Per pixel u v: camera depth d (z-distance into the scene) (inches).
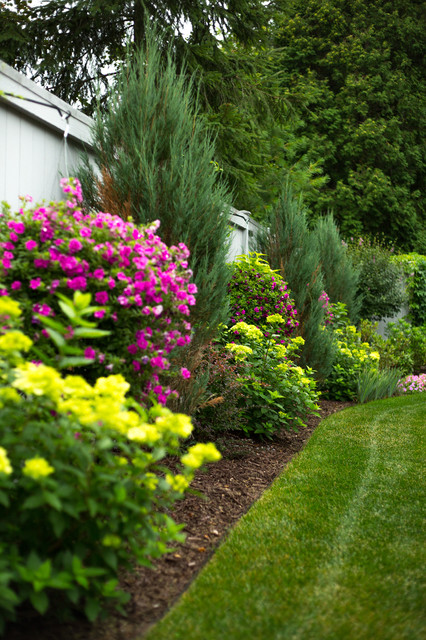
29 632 73.0
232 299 258.5
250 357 205.5
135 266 110.7
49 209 112.0
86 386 76.8
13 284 102.7
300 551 104.0
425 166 727.7
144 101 159.3
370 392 313.6
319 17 739.4
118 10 342.3
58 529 67.7
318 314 294.8
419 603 84.6
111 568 77.9
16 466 72.6
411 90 740.0
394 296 460.4
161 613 80.9
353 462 173.9
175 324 122.6
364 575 94.1
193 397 163.2
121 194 154.8
